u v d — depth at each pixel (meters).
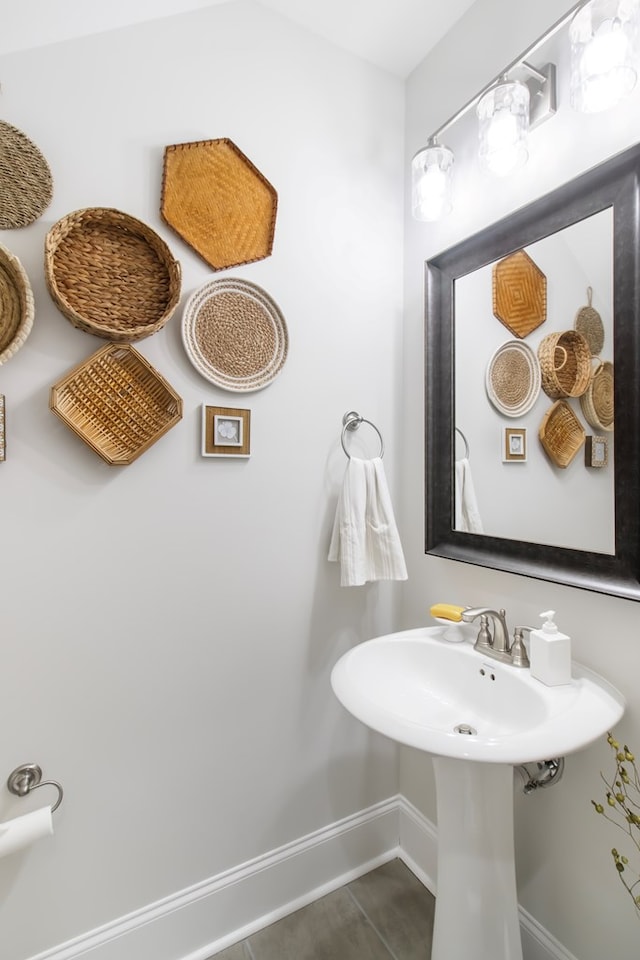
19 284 0.95
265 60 1.28
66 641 1.06
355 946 1.23
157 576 1.16
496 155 1.06
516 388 1.16
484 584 1.26
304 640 1.38
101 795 1.10
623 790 0.92
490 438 1.23
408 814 1.51
